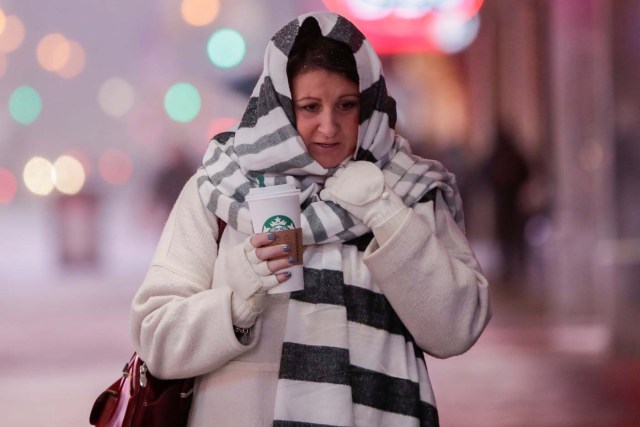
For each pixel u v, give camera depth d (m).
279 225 6.02
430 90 70.44
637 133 28.62
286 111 6.43
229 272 6.18
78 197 40.97
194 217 6.63
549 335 21.84
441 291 6.27
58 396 16.06
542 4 43.84
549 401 15.72
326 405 6.20
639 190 28.41
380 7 52.38
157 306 6.40
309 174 6.52
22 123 81.00
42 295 29.80
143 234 51.66
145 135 75.31
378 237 6.31
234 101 68.31
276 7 70.62
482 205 50.22
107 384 16.94
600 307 25.92
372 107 6.55
